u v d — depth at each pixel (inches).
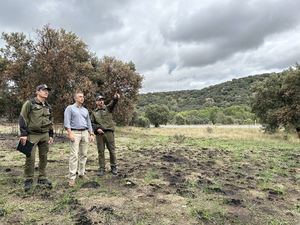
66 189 258.4
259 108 1102.4
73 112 275.4
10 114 983.6
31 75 749.3
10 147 512.1
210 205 238.4
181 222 204.1
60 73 725.3
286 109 1005.8
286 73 1050.7
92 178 296.7
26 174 248.2
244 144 697.6
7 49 783.1
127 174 320.8
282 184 319.6
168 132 1131.9
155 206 229.0
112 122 313.0
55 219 198.1
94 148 519.5
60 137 720.3
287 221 219.1
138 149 532.7
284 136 1007.0
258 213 230.4
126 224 196.2
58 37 740.0
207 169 371.2
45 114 253.6
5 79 810.8
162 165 379.6
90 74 921.5
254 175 352.8
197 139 808.9
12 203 221.8
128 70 1050.1
